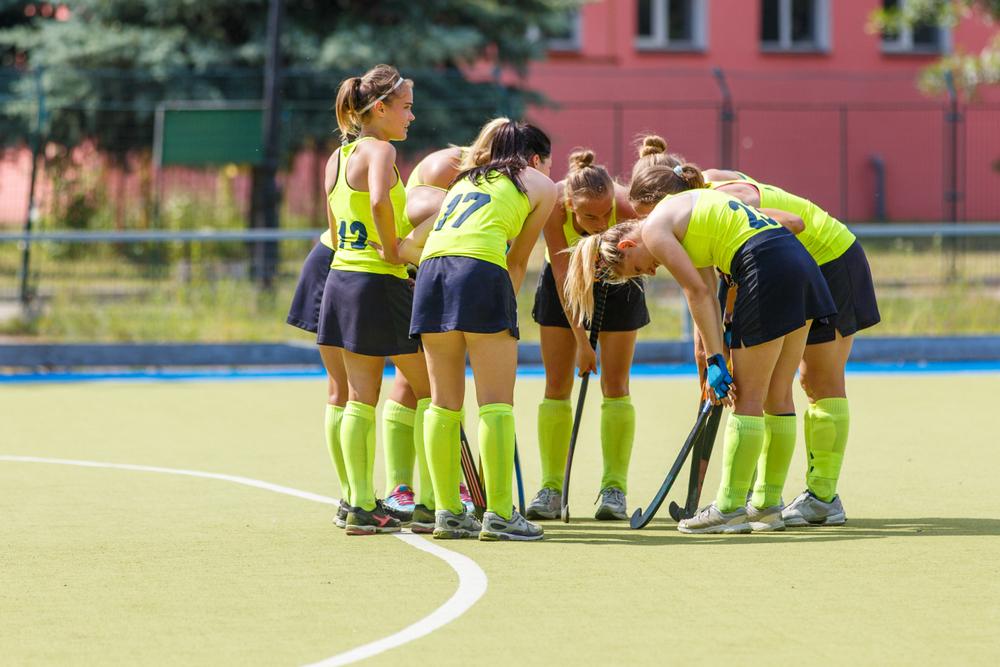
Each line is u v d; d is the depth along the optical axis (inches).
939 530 661.9
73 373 1562.5
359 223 657.0
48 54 2262.6
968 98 2455.7
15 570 581.6
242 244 1723.7
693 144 3334.2
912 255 1723.7
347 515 674.8
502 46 2466.8
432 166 718.5
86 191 2303.2
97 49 2222.0
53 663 443.2
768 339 636.1
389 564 589.6
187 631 480.4
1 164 2377.0
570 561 593.3
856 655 443.5
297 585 550.6
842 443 685.3
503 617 495.5
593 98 3270.2
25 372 1576.0
